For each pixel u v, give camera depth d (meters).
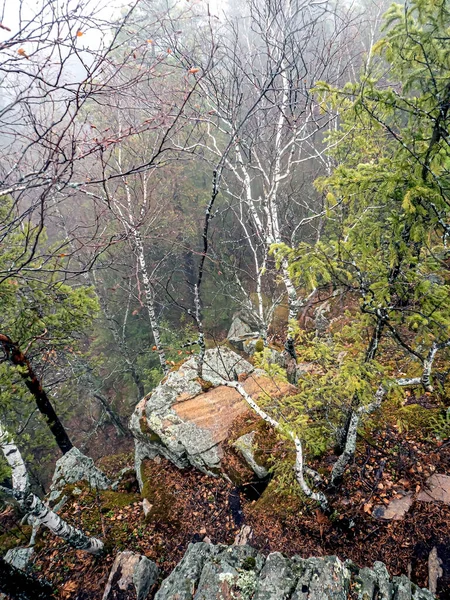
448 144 3.59
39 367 11.11
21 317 8.57
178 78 10.23
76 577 6.35
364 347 5.04
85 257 14.27
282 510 6.48
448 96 3.71
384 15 3.94
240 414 8.66
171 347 15.09
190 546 5.12
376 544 5.44
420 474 6.07
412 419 6.96
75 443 16.80
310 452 7.03
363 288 4.29
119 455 13.14
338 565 4.31
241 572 4.49
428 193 3.63
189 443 8.31
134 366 15.84
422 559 5.09
